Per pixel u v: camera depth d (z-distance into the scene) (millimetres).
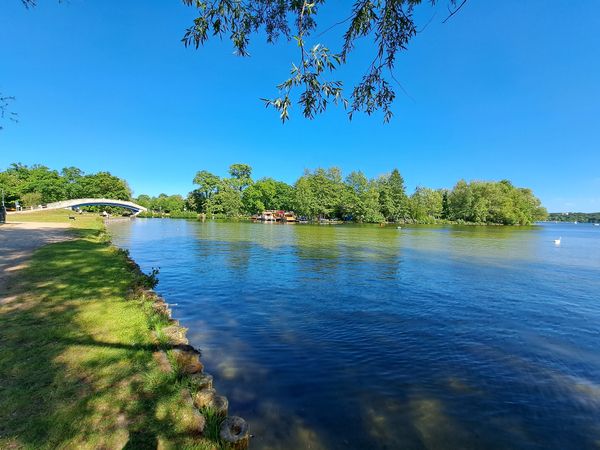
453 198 95000
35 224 30391
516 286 13258
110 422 3264
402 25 4316
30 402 3463
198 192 107250
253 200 106625
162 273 14383
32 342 4883
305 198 86688
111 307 6617
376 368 6176
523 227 86125
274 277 13977
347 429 4355
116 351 4742
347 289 12164
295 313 9297
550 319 9281
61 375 4020
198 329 7840
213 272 14766
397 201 87062
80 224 33750
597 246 32250
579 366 6465
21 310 6254
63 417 3266
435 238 37781
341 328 8219
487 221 91438
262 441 3984
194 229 45812
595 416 4891
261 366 6074
